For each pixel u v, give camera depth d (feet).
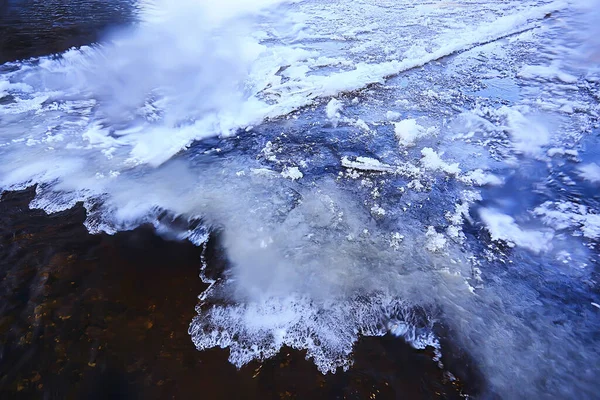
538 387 7.07
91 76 21.07
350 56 23.11
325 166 13.32
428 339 7.93
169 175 13.01
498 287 8.98
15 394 6.88
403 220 10.94
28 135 15.29
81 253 9.92
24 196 11.88
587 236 10.32
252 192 12.13
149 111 17.37
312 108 17.34
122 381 7.10
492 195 11.94
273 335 8.01
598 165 13.07
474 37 25.98
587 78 19.65
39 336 7.79
